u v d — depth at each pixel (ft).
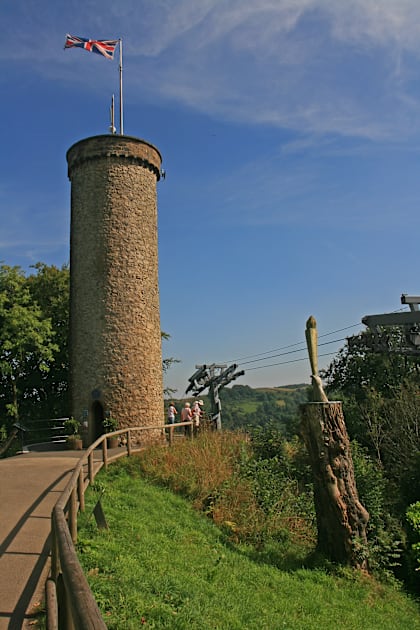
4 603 16.10
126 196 70.44
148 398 68.18
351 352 90.48
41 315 81.20
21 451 63.10
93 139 70.49
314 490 33.71
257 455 53.11
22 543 21.52
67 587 8.70
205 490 38.58
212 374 84.33
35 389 87.35
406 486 51.88
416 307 64.34
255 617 21.47
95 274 68.13
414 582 34.83
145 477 40.29
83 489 29.94
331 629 23.47
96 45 71.72
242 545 32.17
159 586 20.52
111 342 66.64
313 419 33.45
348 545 32.01
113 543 24.09
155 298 72.69
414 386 73.67
